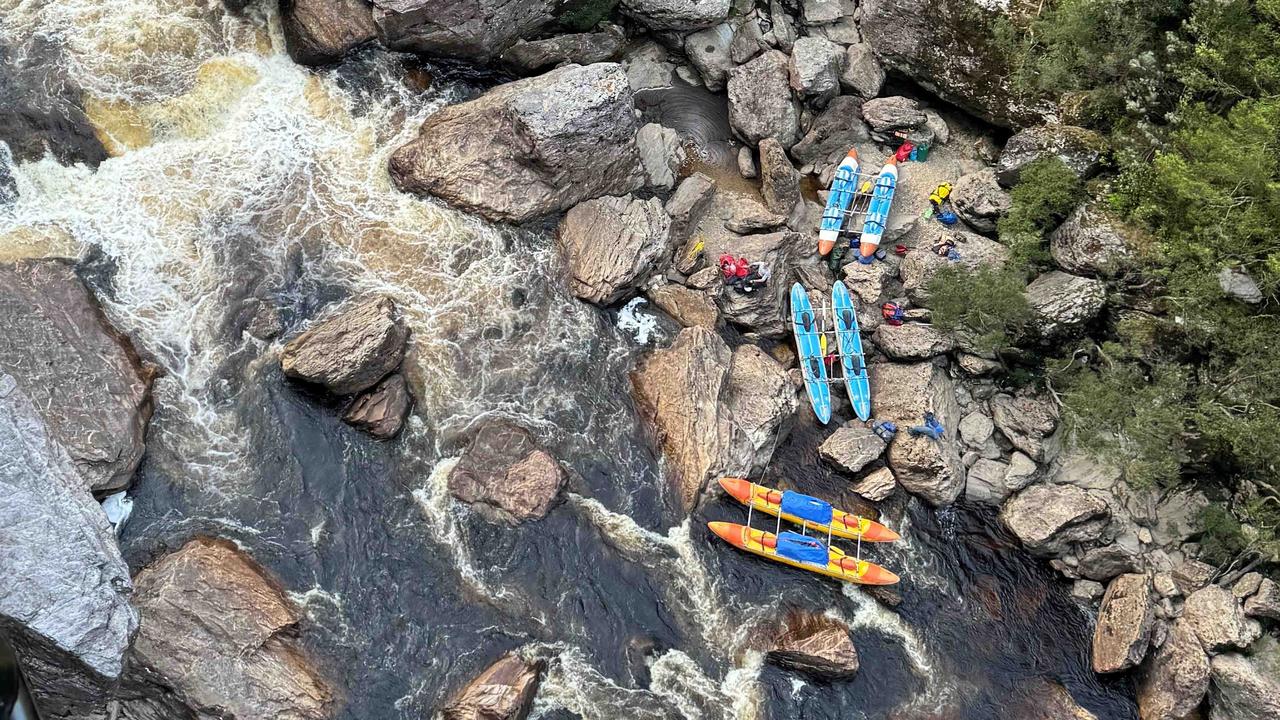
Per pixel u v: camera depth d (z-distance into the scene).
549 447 33.50
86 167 34.47
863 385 36.19
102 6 36.34
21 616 21.91
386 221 36.03
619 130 36.28
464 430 33.19
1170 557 33.19
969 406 36.44
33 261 31.67
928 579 33.47
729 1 40.31
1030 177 36.88
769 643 31.08
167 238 34.03
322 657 28.81
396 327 32.78
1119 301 34.62
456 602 30.36
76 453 28.89
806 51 40.16
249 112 36.69
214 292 33.62
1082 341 35.44
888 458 35.31
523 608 30.64
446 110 37.12
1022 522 33.72
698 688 30.16
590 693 29.55
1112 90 36.28
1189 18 34.28
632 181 38.41
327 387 32.03
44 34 35.53
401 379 33.22
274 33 37.78
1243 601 31.53
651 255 36.62
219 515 30.48
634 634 30.78
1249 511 31.89
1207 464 33.56
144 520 30.02
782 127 39.97
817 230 39.72
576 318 36.19
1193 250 32.03
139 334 32.41
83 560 22.95
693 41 41.31
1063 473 35.09
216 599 27.94
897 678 31.34
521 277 36.25
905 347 36.22
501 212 36.44
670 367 34.78
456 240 36.22
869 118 40.28
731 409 34.72
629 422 34.62
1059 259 36.19
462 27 37.47
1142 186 34.34
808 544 32.66
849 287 38.16
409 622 29.84
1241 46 31.92
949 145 41.28
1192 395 33.25
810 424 36.28
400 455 32.41
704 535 32.97
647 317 37.16
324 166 36.56
